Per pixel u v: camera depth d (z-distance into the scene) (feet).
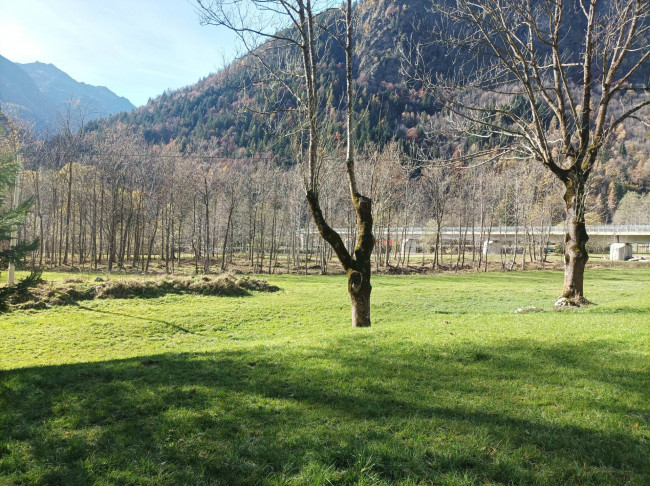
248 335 61.00
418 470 13.89
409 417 17.90
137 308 72.90
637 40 58.70
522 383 21.85
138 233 176.04
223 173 196.95
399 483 13.11
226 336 60.44
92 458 15.35
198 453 15.53
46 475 14.39
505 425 16.84
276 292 97.50
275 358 28.32
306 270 158.51
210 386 22.71
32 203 34.76
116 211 164.45
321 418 18.19
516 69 57.21
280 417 18.44
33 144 150.30
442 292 103.86
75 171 183.62
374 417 18.15
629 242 227.61
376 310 81.41
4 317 62.34
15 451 15.97
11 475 14.43
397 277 142.72
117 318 65.72
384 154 156.25
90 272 134.62
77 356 47.75
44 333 56.08
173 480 13.79
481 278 141.38
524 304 89.15
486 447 15.23
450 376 23.25
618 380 21.81
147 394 21.66
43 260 163.94
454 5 63.77
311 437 16.33
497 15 56.54
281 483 13.39
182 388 22.47
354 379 23.02
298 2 45.47
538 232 211.61
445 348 29.27
